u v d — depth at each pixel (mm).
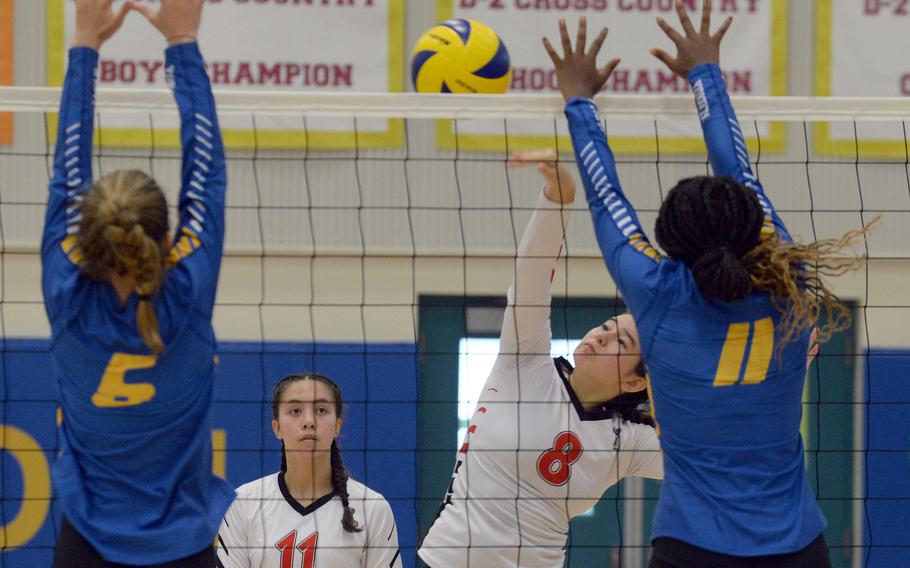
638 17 12430
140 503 4531
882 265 12492
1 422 11945
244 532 6828
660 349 4730
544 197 6246
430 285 12484
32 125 12047
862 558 12656
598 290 12305
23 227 12062
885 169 12484
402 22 12453
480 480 6340
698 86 5516
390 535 6949
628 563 12703
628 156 12203
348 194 12414
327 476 6984
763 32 12664
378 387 12406
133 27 12133
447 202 12438
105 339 4453
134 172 4543
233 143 12359
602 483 6484
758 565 4551
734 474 4633
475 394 12477
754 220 4676
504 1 12430
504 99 6262
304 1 12383
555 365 6648
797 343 4750
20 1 12352
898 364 12586
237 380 12312
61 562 4492
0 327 12031
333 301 12422
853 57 12703
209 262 4648
